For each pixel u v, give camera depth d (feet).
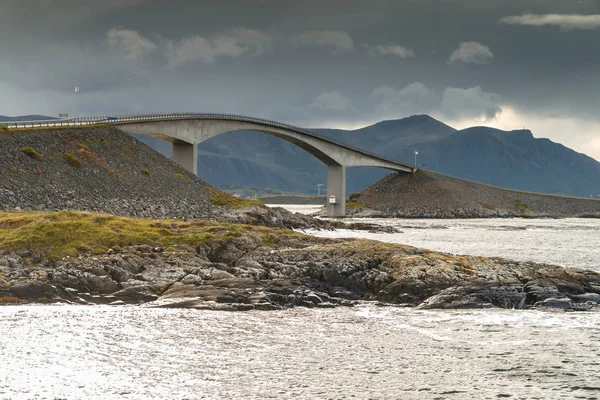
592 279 228.02
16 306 197.06
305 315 195.21
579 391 130.11
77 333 168.86
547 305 207.82
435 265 230.68
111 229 264.93
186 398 125.08
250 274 232.73
